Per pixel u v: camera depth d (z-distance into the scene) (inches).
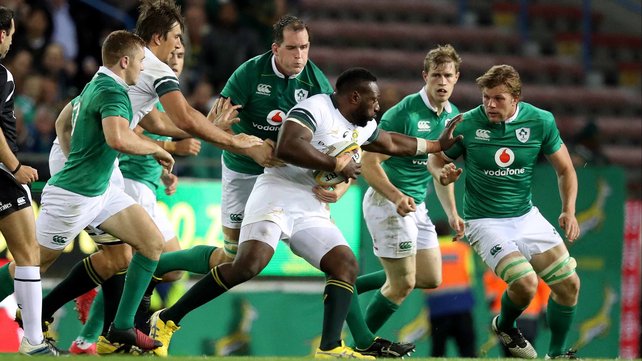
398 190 1047.6
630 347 1592.0
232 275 910.4
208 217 1402.6
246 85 997.8
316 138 911.7
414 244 1127.0
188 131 925.2
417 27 2407.7
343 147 909.8
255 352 1429.6
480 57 2379.4
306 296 1450.5
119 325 945.5
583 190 1569.9
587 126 1786.4
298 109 904.3
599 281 1569.9
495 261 1064.2
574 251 1563.7
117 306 1050.7
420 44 2375.7
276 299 1439.5
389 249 1122.0
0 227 914.7
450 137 983.0
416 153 975.6
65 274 1330.0
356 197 1439.5
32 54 1759.4
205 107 1664.6
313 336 1450.5
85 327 1104.2
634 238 1590.8
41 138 1555.1
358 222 1440.7
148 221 957.2
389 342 1045.8
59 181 936.9
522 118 1067.3
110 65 914.7
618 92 2417.6
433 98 1107.3
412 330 1486.2
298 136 890.7
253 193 947.3
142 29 991.0
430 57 1104.8
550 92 2358.5
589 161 1713.8
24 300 916.6
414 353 1481.3
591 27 2573.8
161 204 1375.5
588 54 2440.9
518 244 1077.1
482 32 2432.3
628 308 1592.0
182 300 937.5
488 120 1065.5
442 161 1089.4
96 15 1849.2
